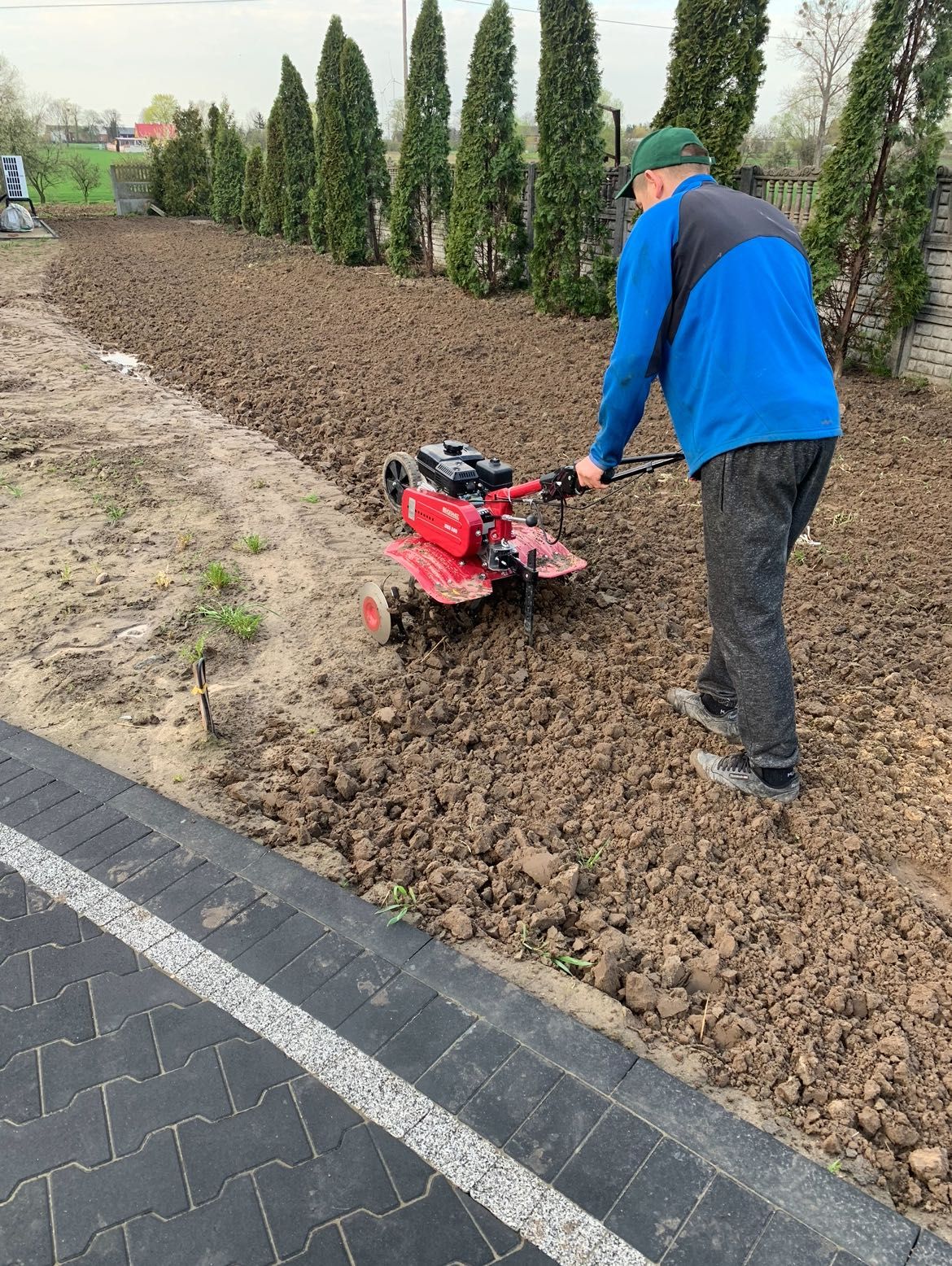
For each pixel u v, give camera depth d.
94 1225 2.11
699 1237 2.12
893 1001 2.79
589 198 12.26
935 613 5.09
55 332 12.34
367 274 17.33
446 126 15.67
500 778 3.79
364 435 8.30
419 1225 2.13
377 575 5.54
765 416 3.08
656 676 4.43
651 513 6.44
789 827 3.54
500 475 4.45
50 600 5.15
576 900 3.15
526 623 4.65
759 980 2.85
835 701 4.33
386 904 3.10
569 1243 2.10
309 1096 2.43
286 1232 2.11
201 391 9.89
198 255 20.58
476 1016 2.67
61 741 3.95
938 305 9.17
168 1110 2.38
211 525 6.23
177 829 3.41
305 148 20.95
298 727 4.11
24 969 2.80
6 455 7.43
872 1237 2.14
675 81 10.55
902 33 8.16
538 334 12.06
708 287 3.10
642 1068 2.53
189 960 2.84
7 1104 2.38
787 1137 2.39
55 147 37.84
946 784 3.79
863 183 8.79
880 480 7.00
